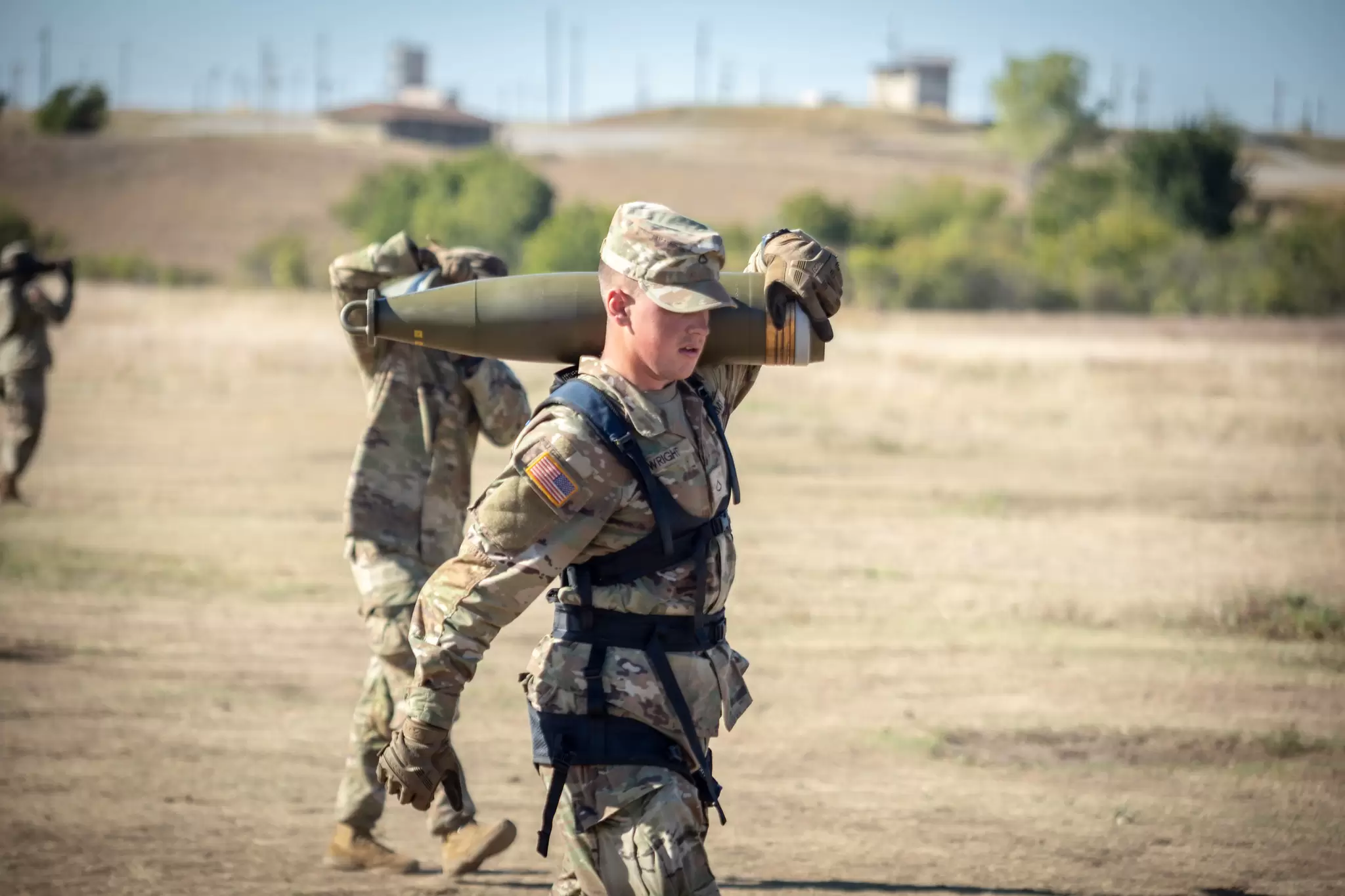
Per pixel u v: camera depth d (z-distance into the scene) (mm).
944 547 41812
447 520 18469
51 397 77500
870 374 92625
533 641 31219
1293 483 54188
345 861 18625
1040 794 21656
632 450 11430
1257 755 23656
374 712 18172
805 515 46750
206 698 26562
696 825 11664
